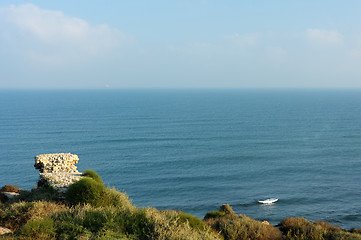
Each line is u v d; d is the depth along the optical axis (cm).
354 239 1485
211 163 11381
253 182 8938
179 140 16225
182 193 7838
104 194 1596
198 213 6338
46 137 16212
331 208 6581
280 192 7888
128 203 1675
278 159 12119
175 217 1320
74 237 1041
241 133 18750
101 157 12012
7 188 2208
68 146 14038
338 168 10750
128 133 18262
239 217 2053
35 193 1856
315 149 14138
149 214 1201
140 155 12538
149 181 8944
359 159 12156
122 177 9344
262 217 5988
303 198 7338
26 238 1027
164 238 1007
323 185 8581
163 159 11894
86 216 1191
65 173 2172
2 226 1250
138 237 1048
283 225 1886
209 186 8500
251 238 1559
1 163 10594
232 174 9869
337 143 15588
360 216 6059
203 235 1170
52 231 1078
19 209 1388
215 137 17262
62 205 1536
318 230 1652
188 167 10756
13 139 15412
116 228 1095
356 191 7981
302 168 10731
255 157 12450
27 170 9750
